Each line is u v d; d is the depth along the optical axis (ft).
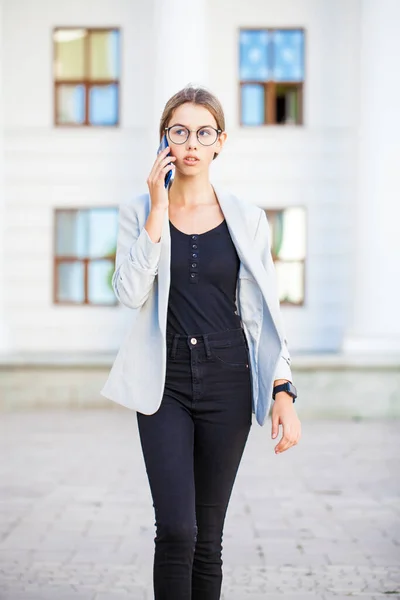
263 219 13.14
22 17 70.49
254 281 12.87
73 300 71.77
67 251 71.61
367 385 57.82
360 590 19.31
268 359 12.82
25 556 22.24
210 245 12.69
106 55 70.90
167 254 12.53
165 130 12.75
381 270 65.05
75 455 40.57
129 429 50.26
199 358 12.50
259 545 23.63
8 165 70.64
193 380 12.46
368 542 24.04
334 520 26.99
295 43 70.44
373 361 57.57
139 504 29.27
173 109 12.72
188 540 11.72
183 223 12.85
